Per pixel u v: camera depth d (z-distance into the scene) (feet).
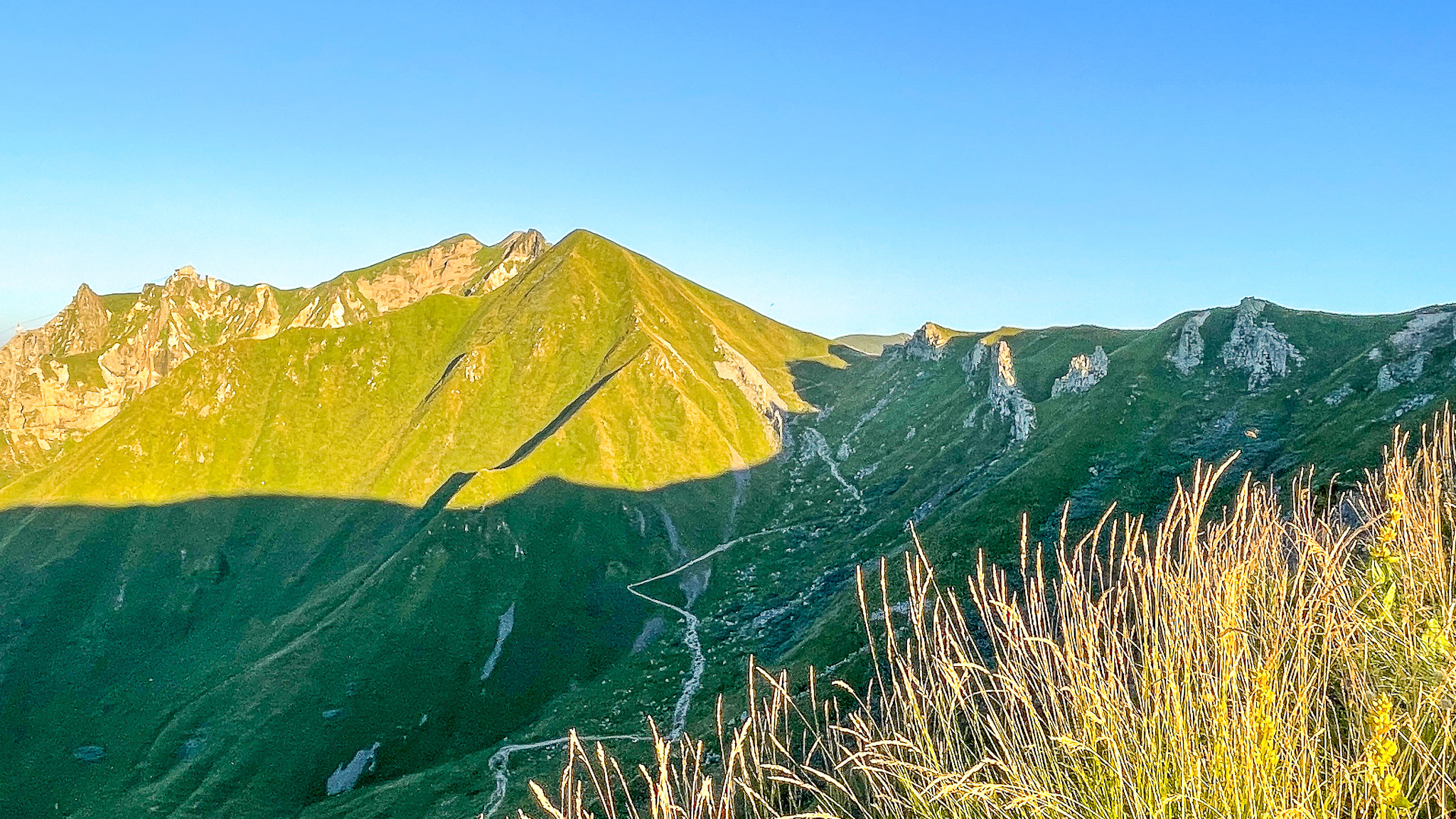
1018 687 18.35
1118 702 17.85
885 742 18.34
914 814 18.24
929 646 19.31
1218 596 18.76
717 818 18.16
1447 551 23.03
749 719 19.42
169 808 436.76
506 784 385.29
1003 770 17.75
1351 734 16.93
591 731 427.74
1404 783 16.08
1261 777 15.44
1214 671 18.06
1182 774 16.38
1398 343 473.67
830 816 18.16
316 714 497.87
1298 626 17.70
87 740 523.70
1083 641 18.21
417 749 482.69
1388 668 18.44
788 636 493.36
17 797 471.62
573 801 17.02
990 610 19.10
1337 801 15.55
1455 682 16.07
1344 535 20.15
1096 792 17.25
